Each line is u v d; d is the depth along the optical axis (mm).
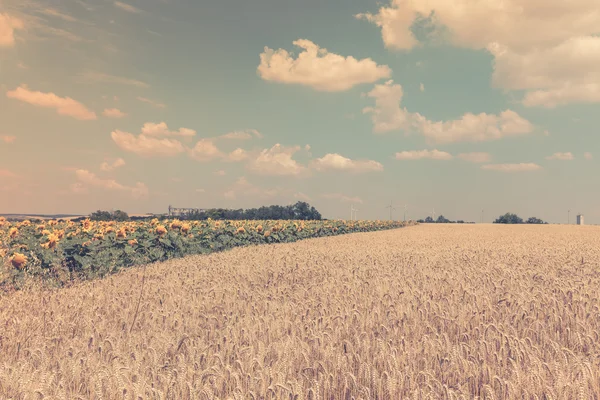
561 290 9883
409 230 68312
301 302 8500
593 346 6426
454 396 4473
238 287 10680
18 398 4574
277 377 4797
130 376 4855
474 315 7605
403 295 9602
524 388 4824
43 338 6449
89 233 17734
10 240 16281
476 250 24234
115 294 10047
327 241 33344
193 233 22875
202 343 5953
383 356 5363
